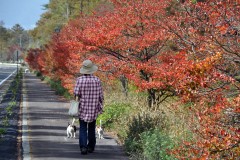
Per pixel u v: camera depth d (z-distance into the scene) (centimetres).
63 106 2333
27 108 2175
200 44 775
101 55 1620
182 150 734
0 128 1436
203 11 828
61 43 2845
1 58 16512
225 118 666
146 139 1061
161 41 1486
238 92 715
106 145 1194
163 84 1255
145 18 1476
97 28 1591
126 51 1546
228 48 718
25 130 1434
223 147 622
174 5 1474
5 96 2950
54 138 1288
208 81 673
